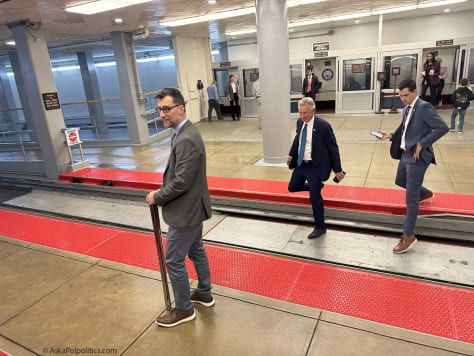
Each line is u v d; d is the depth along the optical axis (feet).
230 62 44.96
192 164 8.06
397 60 38.01
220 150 28.09
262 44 20.74
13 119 47.91
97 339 9.01
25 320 10.02
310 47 48.93
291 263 12.15
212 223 16.16
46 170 24.34
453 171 18.58
